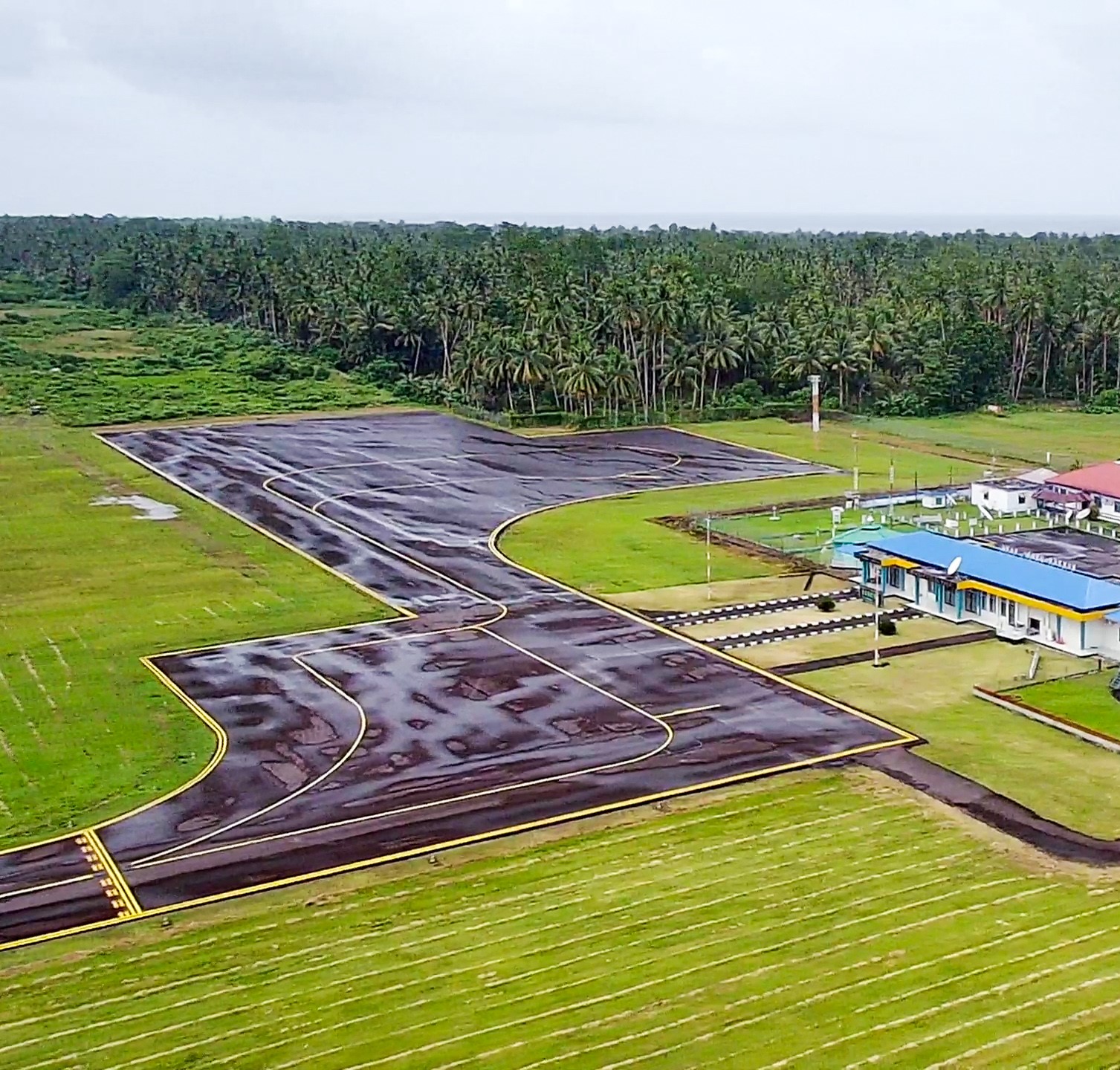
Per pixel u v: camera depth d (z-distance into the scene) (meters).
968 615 64.81
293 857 40.12
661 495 96.12
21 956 34.53
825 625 64.12
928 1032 30.22
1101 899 36.81
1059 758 47.44
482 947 34.69
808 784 45.19
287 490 96.94
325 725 50.88
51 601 68.44
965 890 37.44
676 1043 30.06
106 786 45.44
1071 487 88.25
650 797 44.16
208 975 33.50
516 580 72.31
